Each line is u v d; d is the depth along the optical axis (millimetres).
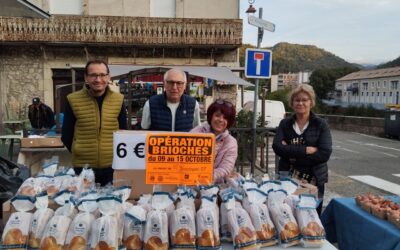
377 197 3100
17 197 1926
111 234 1785
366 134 20312
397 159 11172
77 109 3479
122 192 2018
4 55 13883
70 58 14164
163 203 1970
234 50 14781
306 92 3463
